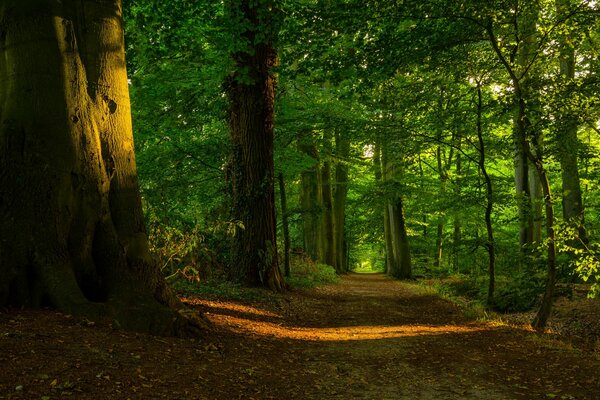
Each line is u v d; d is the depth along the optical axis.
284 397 4.95
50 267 5.94
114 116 7.07
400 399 5.14
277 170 18.39
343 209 38.06
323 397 5.09
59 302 5.82
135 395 4.11
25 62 6.16
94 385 4.11
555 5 10.81
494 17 9.67
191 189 17.28
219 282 14.15
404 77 15.54
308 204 30.50
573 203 16.03
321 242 32.34
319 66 11.15
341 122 15.85
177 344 6.08
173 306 7.17
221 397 4.56
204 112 16.08
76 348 4.83
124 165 7.11
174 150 15.72
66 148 6.23
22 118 6.06
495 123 14.45
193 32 12.11
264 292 13.91
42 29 6.22
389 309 14.85
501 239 25.58
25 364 4.17
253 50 11.60
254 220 14.85
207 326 7.25
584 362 6.95
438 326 11.05
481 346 8.22
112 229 6.69
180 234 10.45
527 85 10.66
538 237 19.67
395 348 8.05
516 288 14.62
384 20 10.22
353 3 9.64
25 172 5.98
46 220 6.00
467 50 12.08
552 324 11.77
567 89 10.22
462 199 14.97
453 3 9.60
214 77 13.76
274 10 10.88
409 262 30.84
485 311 13.73
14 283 5.74
